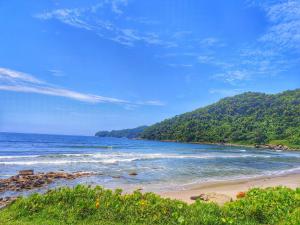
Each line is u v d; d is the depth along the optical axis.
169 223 7.96
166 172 27.23
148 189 18.00
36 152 49.81
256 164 40.38
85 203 8.72
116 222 8.03
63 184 19.38
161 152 63.53
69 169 27.83
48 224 7.68
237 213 8.81
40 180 20.02
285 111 166.75
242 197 12.16
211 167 33.59
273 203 9.55
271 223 8.45
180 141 171.75
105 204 8.73
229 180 22.88
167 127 198.88
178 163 37.09
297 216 8.45
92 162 34.50
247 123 166.38
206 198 13.72
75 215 8.25
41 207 8.67
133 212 8.44
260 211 8.89
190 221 7.94
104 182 20.47
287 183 21.06
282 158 57.00
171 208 8.60
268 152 86.75
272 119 162.50
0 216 8.26
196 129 175.62
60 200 9.01
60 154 44.84
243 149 102.94
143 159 41.41
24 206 8.66
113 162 35.25
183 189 18.17
